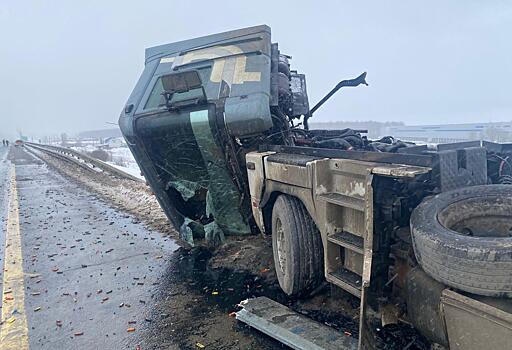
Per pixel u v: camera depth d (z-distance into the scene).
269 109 4.55
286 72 6.15
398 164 2.96
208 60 5.32
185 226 5.83
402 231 2.91
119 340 3.55
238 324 3.68
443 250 2.18
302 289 4.02
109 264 5.62
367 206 2.68
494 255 2.00
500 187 2.60
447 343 2.31
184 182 5.37
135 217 8.64
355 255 3.27
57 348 3.47
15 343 3.56
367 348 2.61
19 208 10.48
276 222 4.27
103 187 13.46
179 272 5.15
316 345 3.03
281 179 3.97
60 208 10.19
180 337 3.53
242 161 4.86
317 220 3.49
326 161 3.41
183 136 4.82
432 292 2.36
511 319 1.92
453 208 2.54
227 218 5.33
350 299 3.94
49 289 4.80
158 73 5.61
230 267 5.20
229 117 4.50
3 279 5.20
